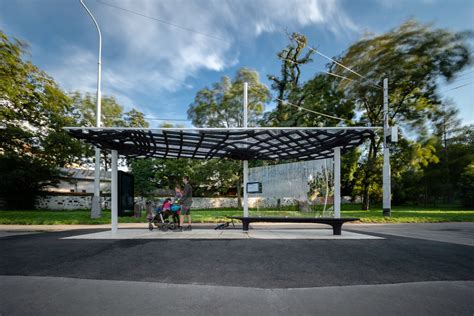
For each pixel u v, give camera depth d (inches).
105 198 1040.2
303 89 934.4
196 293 137.7
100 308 119.4
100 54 550.6
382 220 556.1
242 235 305.3
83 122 967.6
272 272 172.4
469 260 205.8
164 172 919.0
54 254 220.7
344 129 278.5
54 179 920.9
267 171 423.2
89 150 972.6
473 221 575.2
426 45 703.7
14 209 880.3
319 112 854.5
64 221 487.2
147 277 163.2
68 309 118.3
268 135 319.6
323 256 211.8
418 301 127.6
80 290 141.6
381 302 126.5
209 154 409.1
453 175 1327.5
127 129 273.1
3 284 150.9
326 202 359.3
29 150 848.3
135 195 832.3
